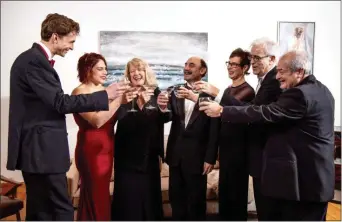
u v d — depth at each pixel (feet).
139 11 8.71
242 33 8.93
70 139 7.80
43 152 4.76
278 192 5.08
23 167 4.79
